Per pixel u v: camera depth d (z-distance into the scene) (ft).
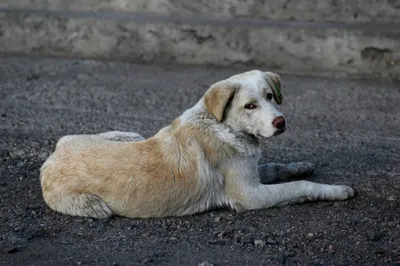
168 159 24.72
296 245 22.77
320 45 42.29
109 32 46.21
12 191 27.71
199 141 25.02
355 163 29.50
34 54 47.75
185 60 45.21
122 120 35.68
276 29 42.88
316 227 23.81
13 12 47.78
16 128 34.65
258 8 43.98
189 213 25.03
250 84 24.72
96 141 26.14
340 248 22.44
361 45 41.60
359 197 25.84
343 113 36.29
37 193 27.40
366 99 38.27
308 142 32.40
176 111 37.06
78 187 24.77
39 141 32.76
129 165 24.67
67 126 34.88
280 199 25.11
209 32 44.24
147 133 33.81
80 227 24.29
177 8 45.50
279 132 24.12
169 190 24.50
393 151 30.86
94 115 36.47
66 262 21.95
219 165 25.08
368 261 21.65
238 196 25.11
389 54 41.27
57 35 47.24
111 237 23.59
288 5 43.37
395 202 25.29
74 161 25.16
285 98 38.68
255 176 25.35
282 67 43.32
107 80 42.22
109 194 24.57
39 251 22.80
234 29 43.73
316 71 42.70
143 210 24.61
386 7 41.70
